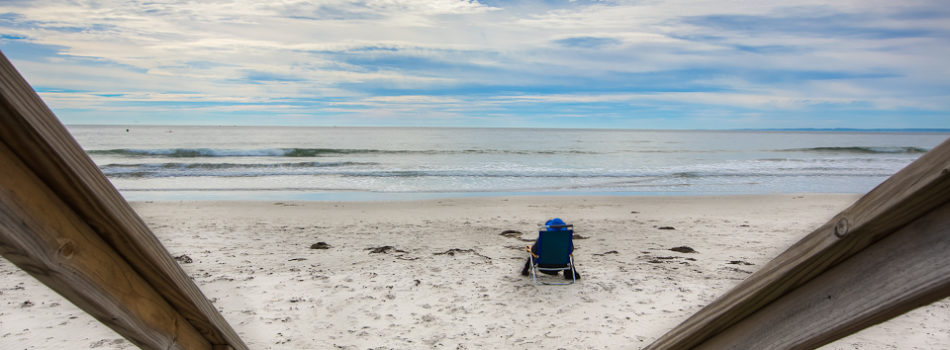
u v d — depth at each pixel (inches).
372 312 222.5
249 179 904.9
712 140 3442.4
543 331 204.5
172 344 36.9
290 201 618.8
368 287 256.4
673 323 212.7
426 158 1482.5
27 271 28.1
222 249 343.0
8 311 203.6
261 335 196.1
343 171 1035.9
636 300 241.1
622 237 407.8
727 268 301.6
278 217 502.0
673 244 379.2
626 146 2406.5
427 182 898.1
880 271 26.6
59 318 198.2
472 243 380.8
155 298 35.3
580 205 609.9
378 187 827.4
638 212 557.0
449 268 297.6
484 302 237.3
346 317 216.4
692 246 371.9
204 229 425.4
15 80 24.0
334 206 585.3
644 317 219.6
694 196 687.1
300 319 213.0
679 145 2539.4
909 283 25.4
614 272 290.8
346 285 259.0
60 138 26.1
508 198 662.5
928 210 24.8
